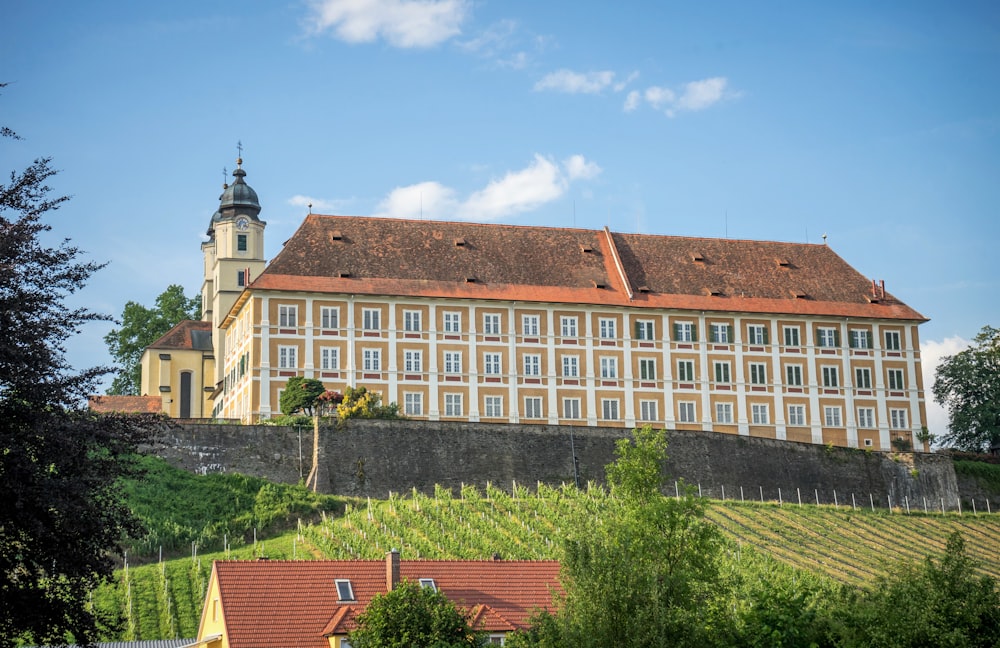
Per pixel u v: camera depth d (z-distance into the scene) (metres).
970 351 153.00
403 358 129.12
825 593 64.25
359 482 113.94
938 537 121.19
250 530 105.12
